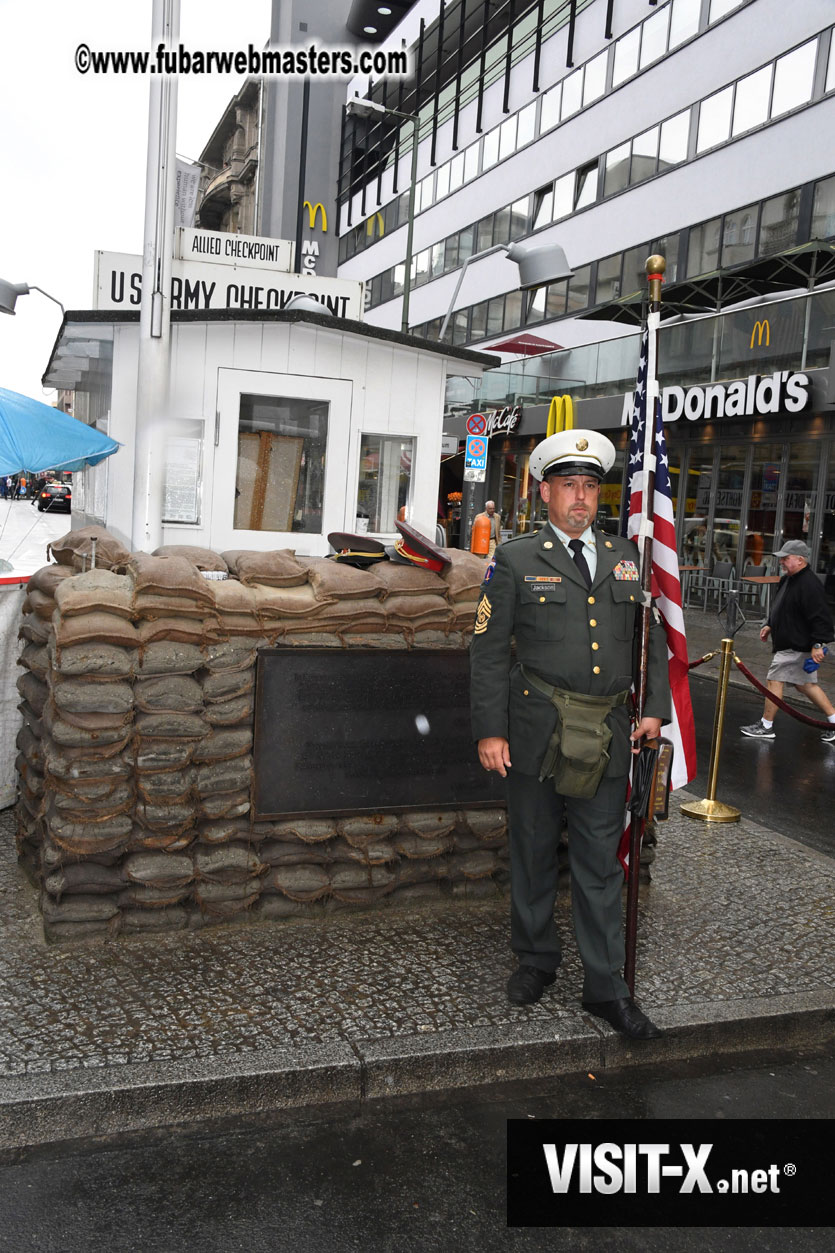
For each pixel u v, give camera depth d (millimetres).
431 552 4254
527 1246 2508
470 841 4402
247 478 8109
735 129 20750
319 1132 2953
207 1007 3379
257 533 8172
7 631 5207
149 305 6141
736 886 4922
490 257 31734
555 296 27969
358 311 10805
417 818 4285
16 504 57969
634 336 21391
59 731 3617
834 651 14922
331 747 4098
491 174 31594
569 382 24016
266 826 4047
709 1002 3654
